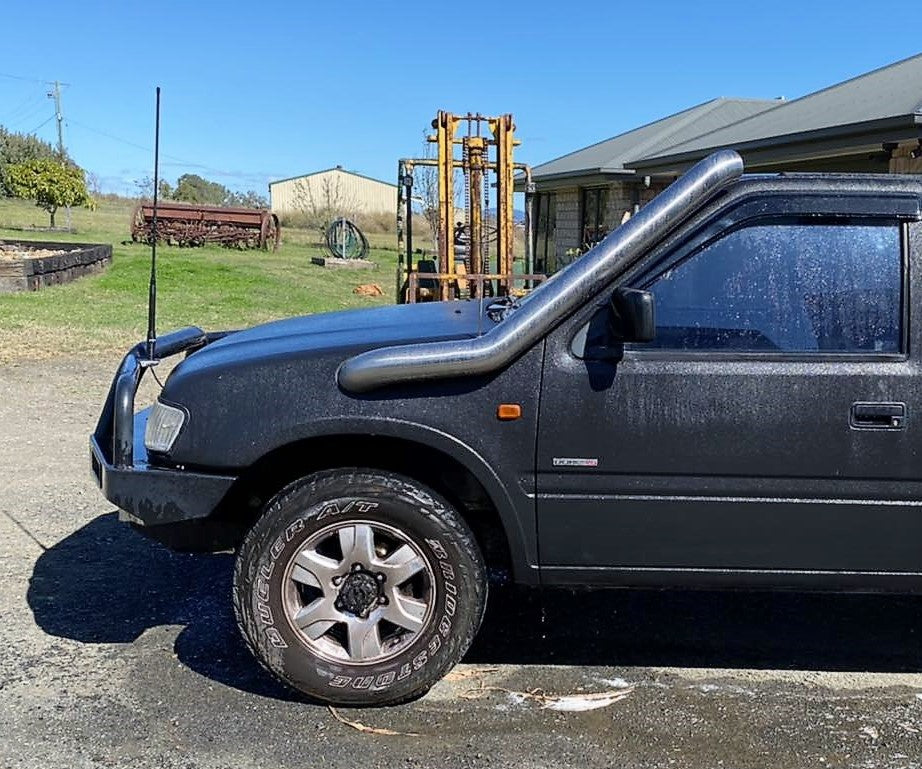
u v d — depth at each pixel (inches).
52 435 283.7
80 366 392.2
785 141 487.2
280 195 2365.9
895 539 129.3
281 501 131.6
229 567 187.0
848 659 153.4
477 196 533.6
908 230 128.4
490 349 125.7
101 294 653.9
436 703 137.2
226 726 129.7
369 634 132.9
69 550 194.4
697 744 127.0
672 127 847.7
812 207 129.0
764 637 161.3
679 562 132.0
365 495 130.7
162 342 164.1
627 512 130.0
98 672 144.0
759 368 126.9
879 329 128.2
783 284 129.6
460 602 132.2
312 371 131.3
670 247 129.7
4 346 425.1
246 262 1037.8
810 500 128.5
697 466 128.0
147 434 137.9
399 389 129.2
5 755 121.4
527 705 137.0
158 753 122.8
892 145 439.2
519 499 130.3
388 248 1529.3
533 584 135.0
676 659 152.7
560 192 920.3
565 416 128.0
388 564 132.2
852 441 126.6
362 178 2422.5
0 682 140.3
